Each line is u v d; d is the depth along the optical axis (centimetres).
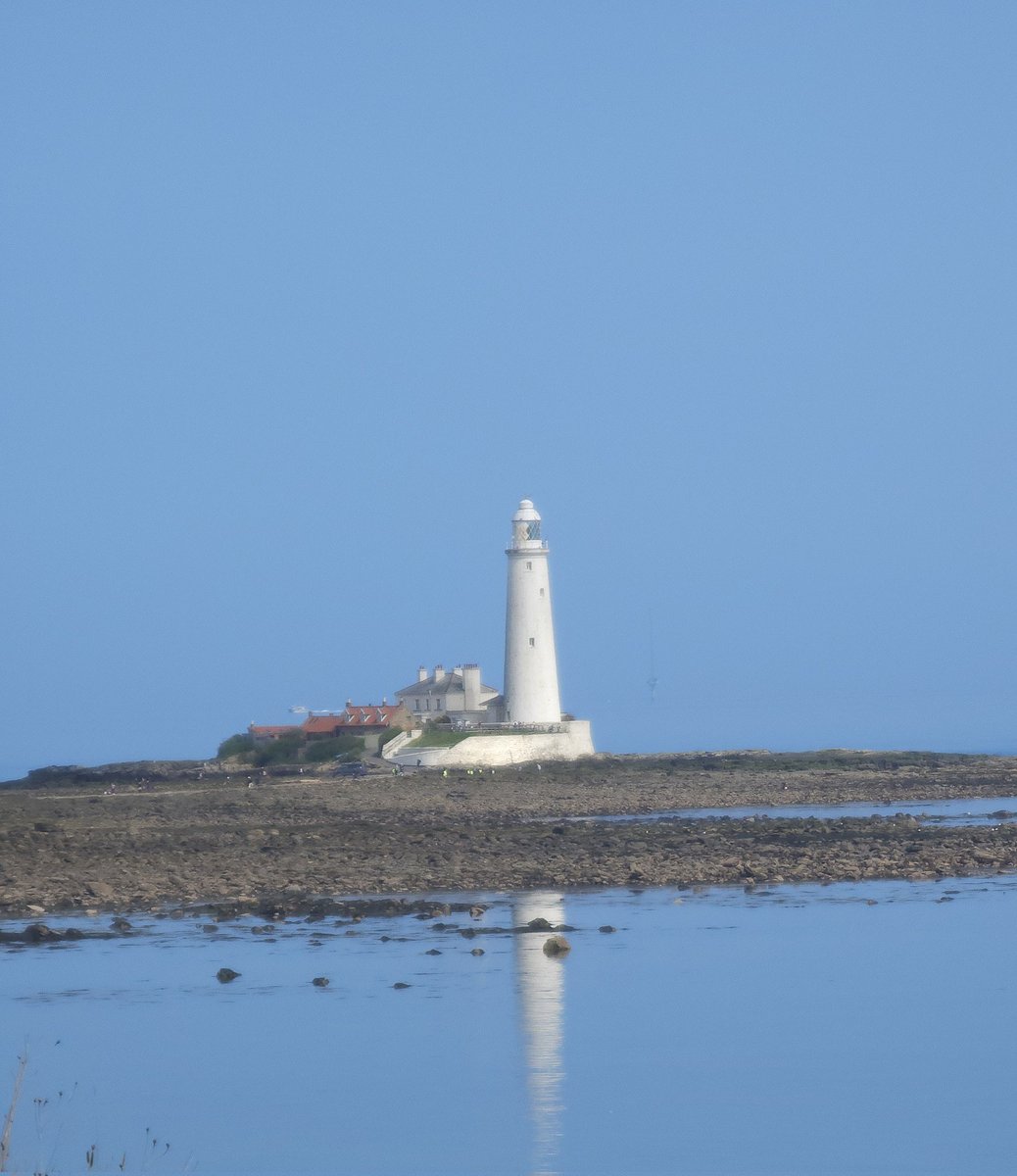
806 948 17738
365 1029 14300
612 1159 10806
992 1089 12344
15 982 16125
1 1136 9500
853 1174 10438
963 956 17200
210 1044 13825
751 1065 13075
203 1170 10550
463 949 17725
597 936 18450
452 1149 11094
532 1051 13600
